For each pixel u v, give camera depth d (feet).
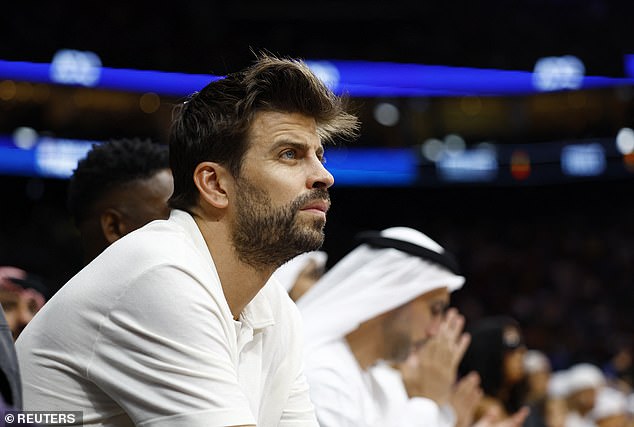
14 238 87.86
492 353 23.09
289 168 9.45
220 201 9.45
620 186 114.11
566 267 106.52
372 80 84.53
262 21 81.87
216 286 9.16
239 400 8.61
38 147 81.56
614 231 111.75
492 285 105.70
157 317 8.63
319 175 9.49
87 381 8.92
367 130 99.81
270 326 10.34
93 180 13.44
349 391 15.10
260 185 9.36
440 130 102.32
